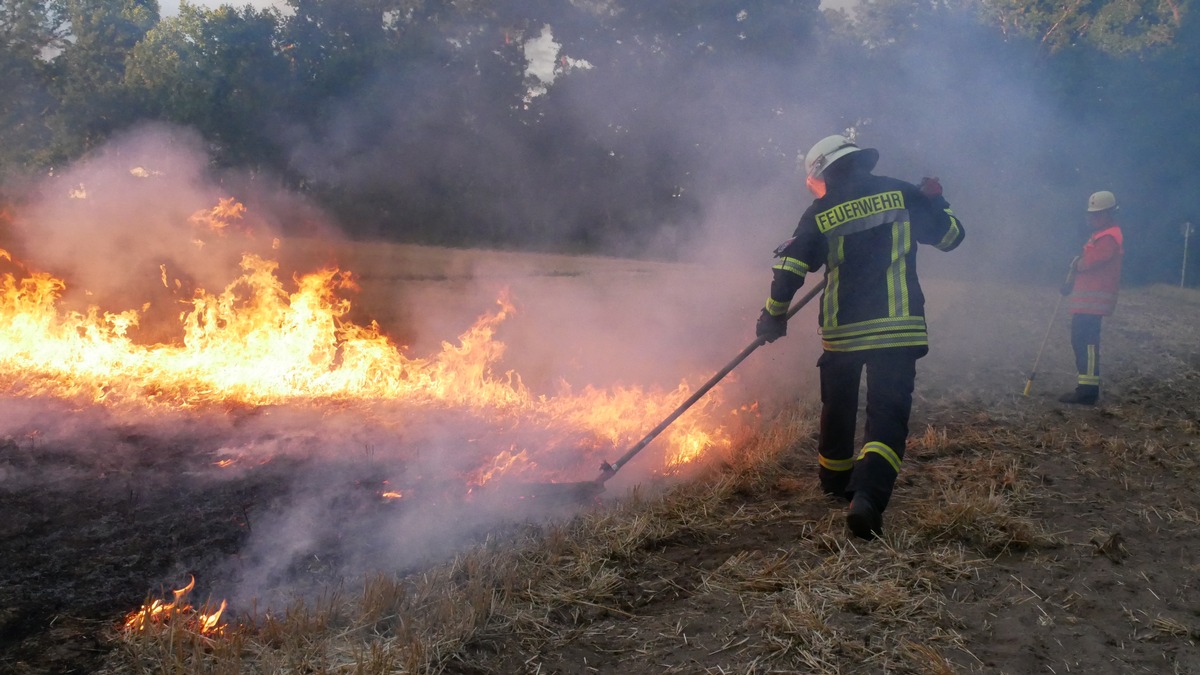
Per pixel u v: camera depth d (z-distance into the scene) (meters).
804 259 4.13
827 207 4.11
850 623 3.15
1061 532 3.97
